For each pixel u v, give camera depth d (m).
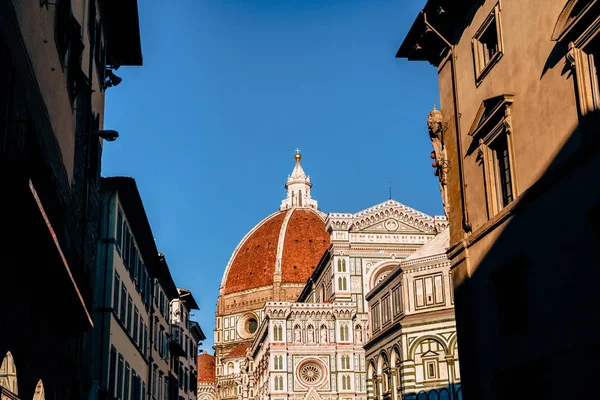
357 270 110.50
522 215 23.30
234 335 194.62
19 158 15.96
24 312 19.14
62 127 24.03
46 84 21.34
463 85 28.86
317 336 106.44
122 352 42.72
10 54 17.03
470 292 26.98
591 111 20.05
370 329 74.56
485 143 26.42
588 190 19.67
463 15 28.95
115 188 40.91
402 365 63.41
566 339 20.44
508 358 23.83
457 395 59.91
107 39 35.12
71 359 26.67
